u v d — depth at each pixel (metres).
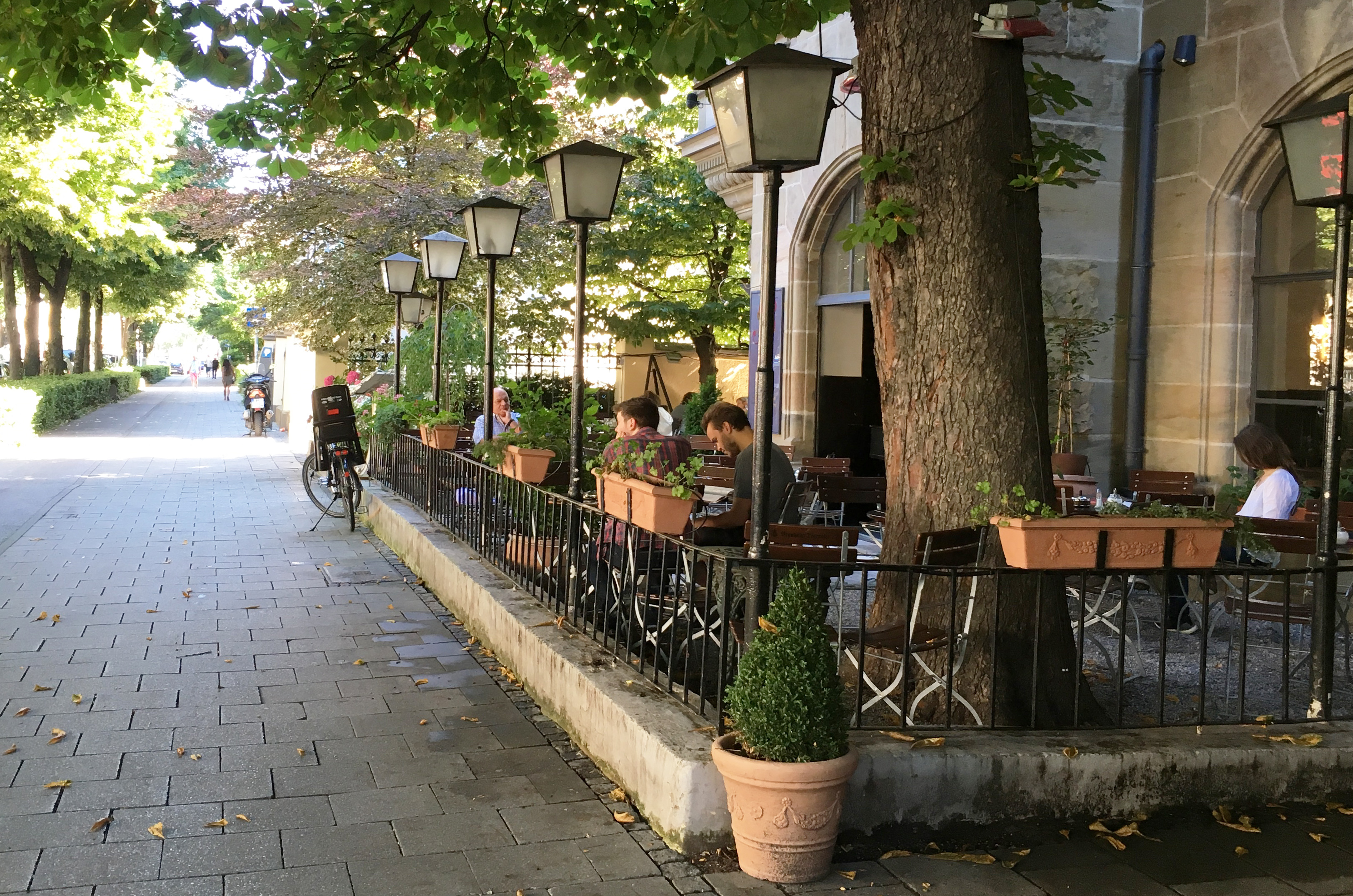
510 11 6.48
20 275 30.61
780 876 3.36
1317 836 3.74
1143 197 8.95
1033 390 4.37
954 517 4.39
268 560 9.22
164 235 22.97
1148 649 6.16
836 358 11.22
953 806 3.75
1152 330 9.01
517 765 4.41
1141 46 9.07
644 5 6.46
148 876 3.37
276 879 3.36
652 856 3.56
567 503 5.77
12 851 3.52
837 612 6.54
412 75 7.04
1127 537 4.02
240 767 4.33
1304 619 5.39
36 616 6.89
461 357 13.91
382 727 4.88
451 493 8.60
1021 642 4.39
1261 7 8.00
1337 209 4.25
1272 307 8.23
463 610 6.97
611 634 5.45
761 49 4.05
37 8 5.91
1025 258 4.36
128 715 4.96
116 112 18.86
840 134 10.59
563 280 18.84
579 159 6.11
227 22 5.69
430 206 16.05
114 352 77.81
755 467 4.09
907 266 4.43
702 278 23.44
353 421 11.29
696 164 13.17
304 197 16.03
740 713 3.46
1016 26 4.12
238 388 56.31
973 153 4.27
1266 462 6.26
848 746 3.53
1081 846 3.65
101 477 15.64
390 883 3.34
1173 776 3.92
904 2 4.30
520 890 3.30
